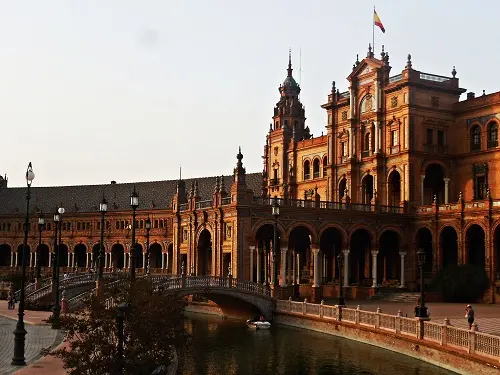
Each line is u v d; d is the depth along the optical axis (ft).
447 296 225.35
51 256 409.90
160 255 399.03
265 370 125.08
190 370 125.29
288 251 273.33
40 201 439.63
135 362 79.97
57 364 98.84
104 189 433.89
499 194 243.40
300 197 333.21
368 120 276.82
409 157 254.88
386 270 268.00
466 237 232.73
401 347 137.08
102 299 85.20
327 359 134.51
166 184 418.51
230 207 232.73
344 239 246.06
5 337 132.36
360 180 278.87
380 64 272.10
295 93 364.17
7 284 268.62
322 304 180.86
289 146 346.54
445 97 265.95
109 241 407.44
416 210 254.68
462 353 111.86
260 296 203.92
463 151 261.03
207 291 196.85
